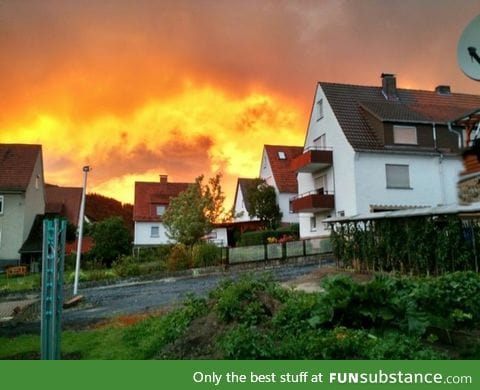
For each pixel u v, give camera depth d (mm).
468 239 11594
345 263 16406
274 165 42125
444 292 6770
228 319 6930
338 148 26984
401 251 13422
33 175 35281
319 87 29953
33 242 33219
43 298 5656
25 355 7375
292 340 5816
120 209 58188
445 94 32281
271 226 38500
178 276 21688
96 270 23844
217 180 27547
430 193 25703
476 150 7195
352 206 25094
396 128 25875
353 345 5477
